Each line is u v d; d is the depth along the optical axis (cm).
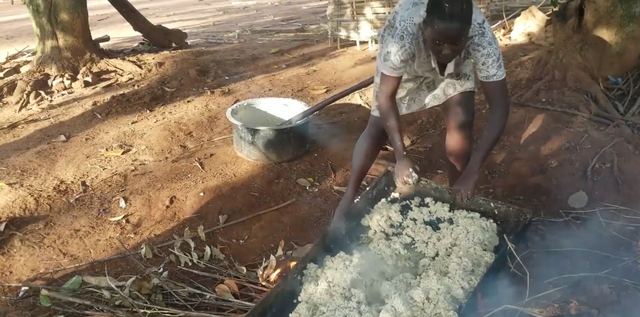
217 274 318
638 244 328
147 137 459
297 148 412
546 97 452
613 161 383
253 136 402
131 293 298
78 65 588
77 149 446
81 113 509
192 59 616
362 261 272
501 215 303
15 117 512
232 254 335
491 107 272
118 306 296
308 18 853
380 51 273
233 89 552
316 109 397
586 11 469
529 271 309
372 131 304
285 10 934
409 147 430
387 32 268
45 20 570
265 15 899
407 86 295
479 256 275
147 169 414
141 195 382
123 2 653
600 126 420
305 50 663
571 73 463
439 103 300
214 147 439
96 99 536
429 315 243
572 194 370
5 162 428
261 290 306
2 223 352
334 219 297
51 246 339
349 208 302
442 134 439
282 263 320
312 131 455
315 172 405
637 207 358
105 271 316
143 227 355
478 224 290
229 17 898
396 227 303
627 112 439
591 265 315
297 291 262
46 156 437
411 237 296
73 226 356
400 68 263
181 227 354
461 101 296
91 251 336
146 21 671
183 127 472
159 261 328
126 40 762
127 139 460
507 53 537
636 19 454
